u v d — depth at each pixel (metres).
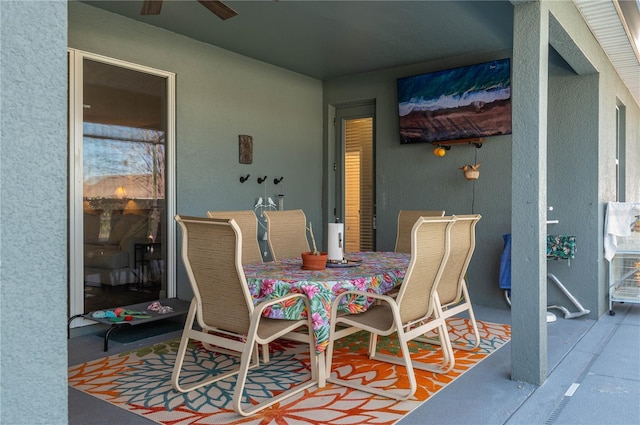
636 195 7.27
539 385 2.76
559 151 4.63
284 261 3.46
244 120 5.01
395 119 5.49
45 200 0.93
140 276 4.17
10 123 0.88
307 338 2.72
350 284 2.66
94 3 3.71
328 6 3.72
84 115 3.76
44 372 0.93
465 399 2.55
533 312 2.77
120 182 4.01
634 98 6.80
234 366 3.07
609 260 4.65
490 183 4.90
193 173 4.52
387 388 2.69
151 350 3.40
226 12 2.63
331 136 6.07
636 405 2.52
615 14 3.69
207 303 2.55
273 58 5.11
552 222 4.35
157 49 4.21
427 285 2.73
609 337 3.82
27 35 0.90
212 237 2.42
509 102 4.68
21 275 0.89
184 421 2.27
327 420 2.29
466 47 4.75
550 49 4.46
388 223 5.57
